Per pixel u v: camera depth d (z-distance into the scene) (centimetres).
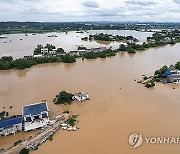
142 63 8581
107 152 3175
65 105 4816
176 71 6650
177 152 3147
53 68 8138
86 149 3253
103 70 7600
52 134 3688
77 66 8375
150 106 4625
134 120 4050
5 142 3550
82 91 5541
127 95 5244
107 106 4684
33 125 3938
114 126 3862
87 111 4500
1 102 5009
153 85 5838
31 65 8581
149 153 3131
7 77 7081
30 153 3191
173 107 4575
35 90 5722
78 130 3784
